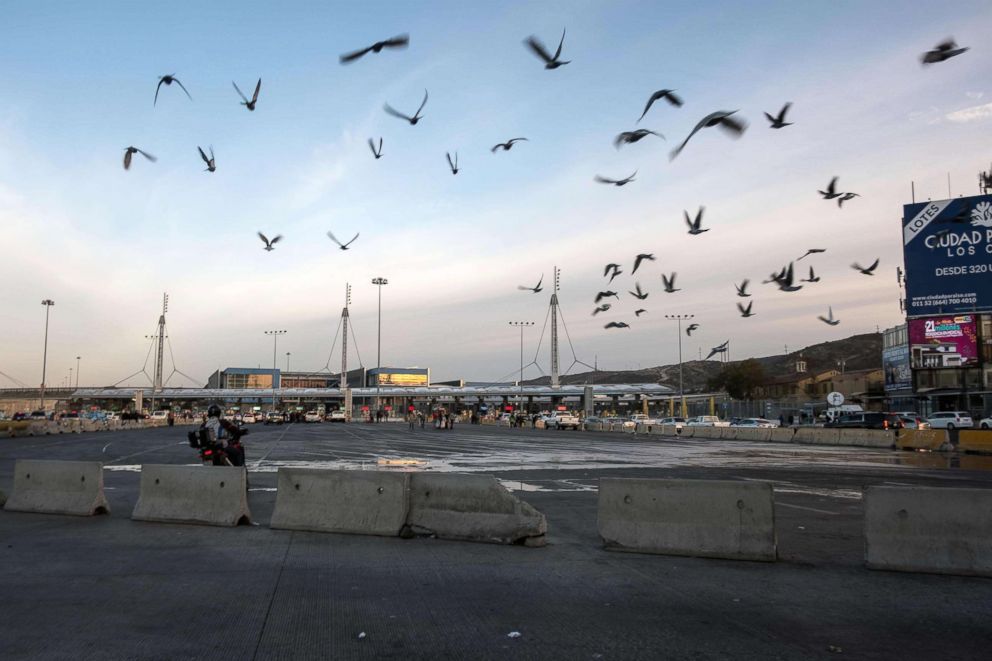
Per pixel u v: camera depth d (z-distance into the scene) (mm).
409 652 5254
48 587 7105
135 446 33562
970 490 7949
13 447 33375
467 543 9406
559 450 31047
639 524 8938
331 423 94812
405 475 10062
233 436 12453
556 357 115438
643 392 119125
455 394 129500
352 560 8414
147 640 5480
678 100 8469
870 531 8094
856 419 51094
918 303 55094
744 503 8617
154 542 9453
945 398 56625
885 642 5527
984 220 53125
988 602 6699
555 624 5961
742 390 95375
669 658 5156
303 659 5090
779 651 5309
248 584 7254
